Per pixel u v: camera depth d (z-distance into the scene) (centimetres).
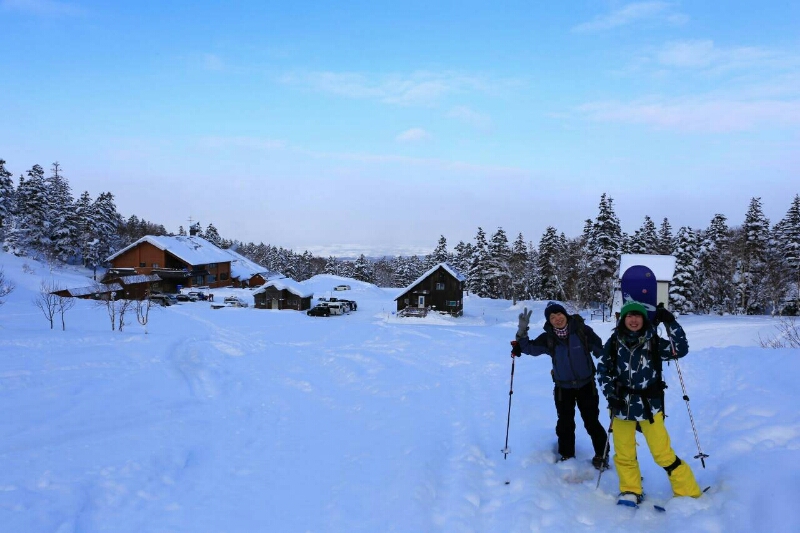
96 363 1460
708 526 355
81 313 3228
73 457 705
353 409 1017
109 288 5134
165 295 5475
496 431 708
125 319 3086
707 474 458
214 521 510
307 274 12731
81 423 889
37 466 662
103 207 7850
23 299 3856
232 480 640
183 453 750
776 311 4847
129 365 1467
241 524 500
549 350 543
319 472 646
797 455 422
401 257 10212
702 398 729
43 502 550
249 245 15200
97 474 643
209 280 7375
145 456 718
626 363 426
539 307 5709
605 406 750
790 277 4881
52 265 6512
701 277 5250
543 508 434
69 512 532
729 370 859
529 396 918
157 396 1150
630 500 420
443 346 1903
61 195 7494
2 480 609
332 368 1552
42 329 2212
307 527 479
